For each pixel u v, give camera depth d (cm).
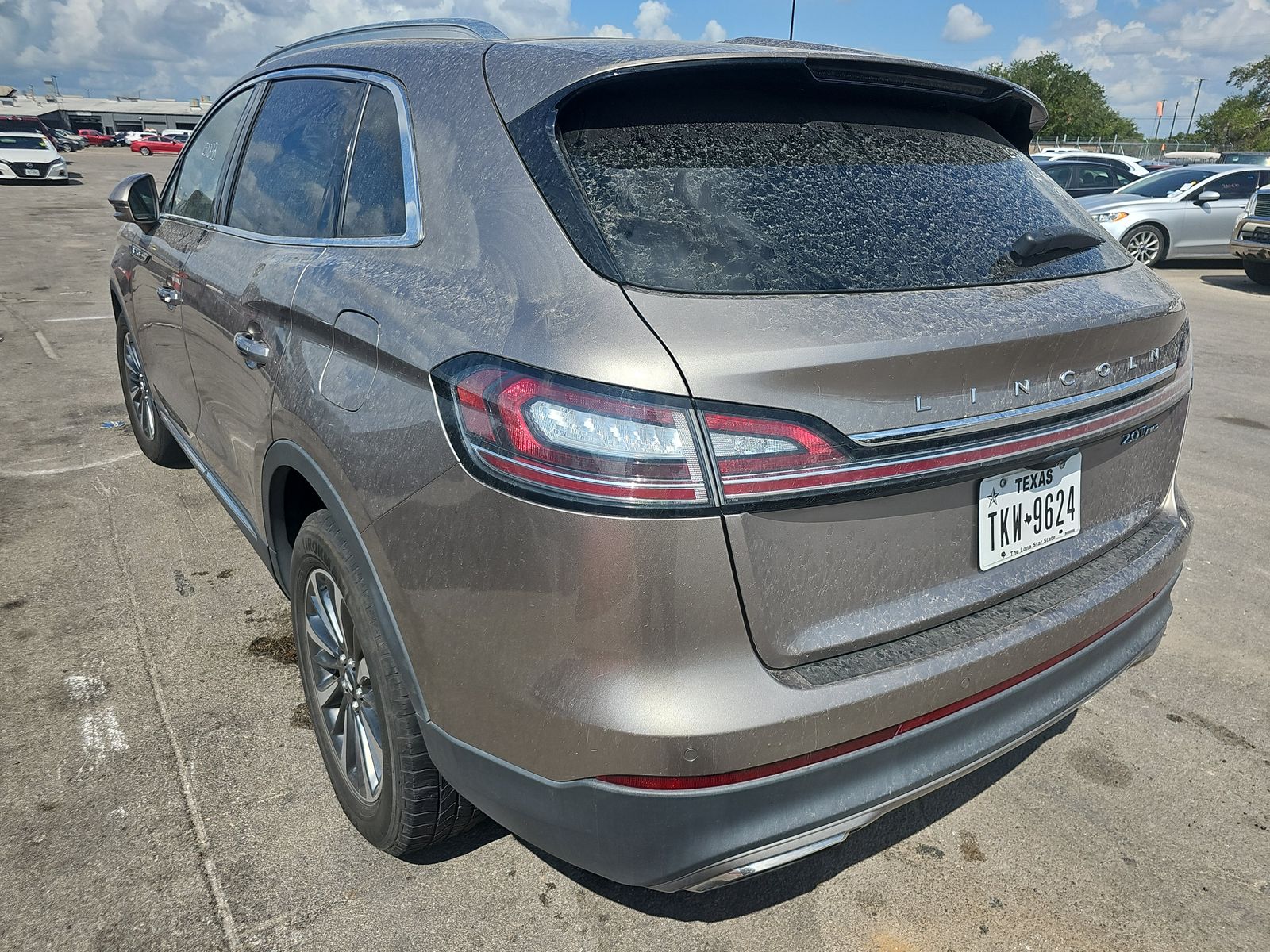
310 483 201
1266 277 1162
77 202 2022
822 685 151
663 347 140
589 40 205
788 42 219
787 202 170
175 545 361
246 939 188
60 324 772
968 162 205
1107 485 205
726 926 198
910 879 213
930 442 155
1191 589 359
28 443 474
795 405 143
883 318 154
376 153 209
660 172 166
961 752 172
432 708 171
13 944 184
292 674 279
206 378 283
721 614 143
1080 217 221
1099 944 197
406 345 168
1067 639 184
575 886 206
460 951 188
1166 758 258
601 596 141
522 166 169
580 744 147
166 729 252
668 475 138
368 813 204
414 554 165
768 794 150
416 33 247
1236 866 219
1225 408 613
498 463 147
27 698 263
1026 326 166
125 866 205
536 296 153
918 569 167
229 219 281
